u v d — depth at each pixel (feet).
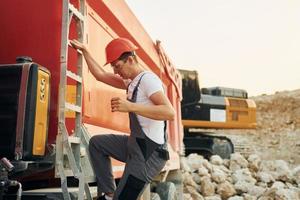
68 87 9.84
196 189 32.27
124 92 14.25
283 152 92.58
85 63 10.79
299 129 101.71
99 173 9.92
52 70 10.01
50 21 10.15
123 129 14.57
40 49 10.12
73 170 8.61
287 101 108.58
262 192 32.58
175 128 23.95
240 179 34.88
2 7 10.37
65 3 9.02
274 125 104.78
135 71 9.68
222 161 39.37
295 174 37.29
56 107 9.87
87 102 10.89
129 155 9.45
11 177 8.95
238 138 60.75
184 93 40.91
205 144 45.32
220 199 31.14
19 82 8.55
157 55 19.67
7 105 8.52
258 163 38.99
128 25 14.56
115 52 9.61
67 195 8.57
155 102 9.16
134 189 9.23
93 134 10.92
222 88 49.08
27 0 10.30
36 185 10.88
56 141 8.67
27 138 8.40
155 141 9.32
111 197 9.89
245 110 46.88
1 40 10.32
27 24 10.23
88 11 11.20
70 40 9.62
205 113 44.80
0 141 8.45
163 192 18.95
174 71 23.65
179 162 24.26
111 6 12.64
